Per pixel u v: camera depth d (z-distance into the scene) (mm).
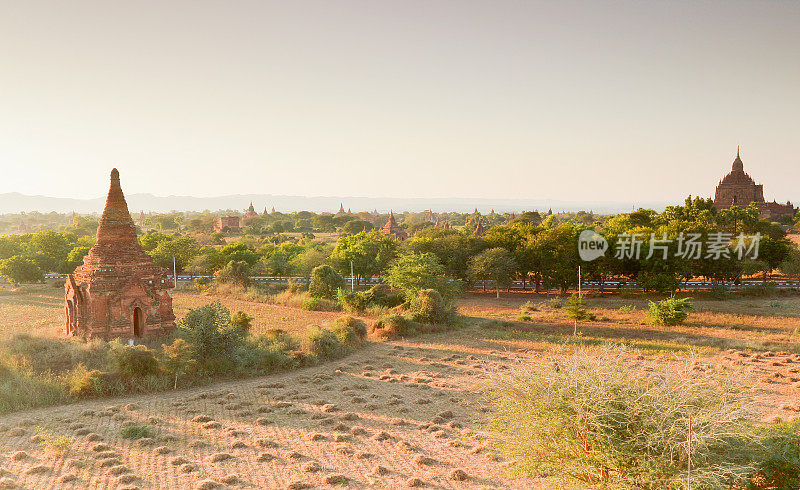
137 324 41031
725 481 11836
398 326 49156
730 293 70312
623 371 12969
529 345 43688
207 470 19734
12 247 101438
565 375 13188
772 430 14703
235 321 46469
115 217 41062
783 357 37312
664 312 51625
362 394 30688
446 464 20359
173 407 27906
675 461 11531
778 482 13211
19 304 65562
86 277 39781
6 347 33844
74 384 29359
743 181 176500
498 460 20484
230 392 30750
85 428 24000
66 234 119562
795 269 76688
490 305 69062
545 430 12844
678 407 11750
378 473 19516
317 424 25172
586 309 62594
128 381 30984
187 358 32781
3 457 20734
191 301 69250
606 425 11914
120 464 20047
